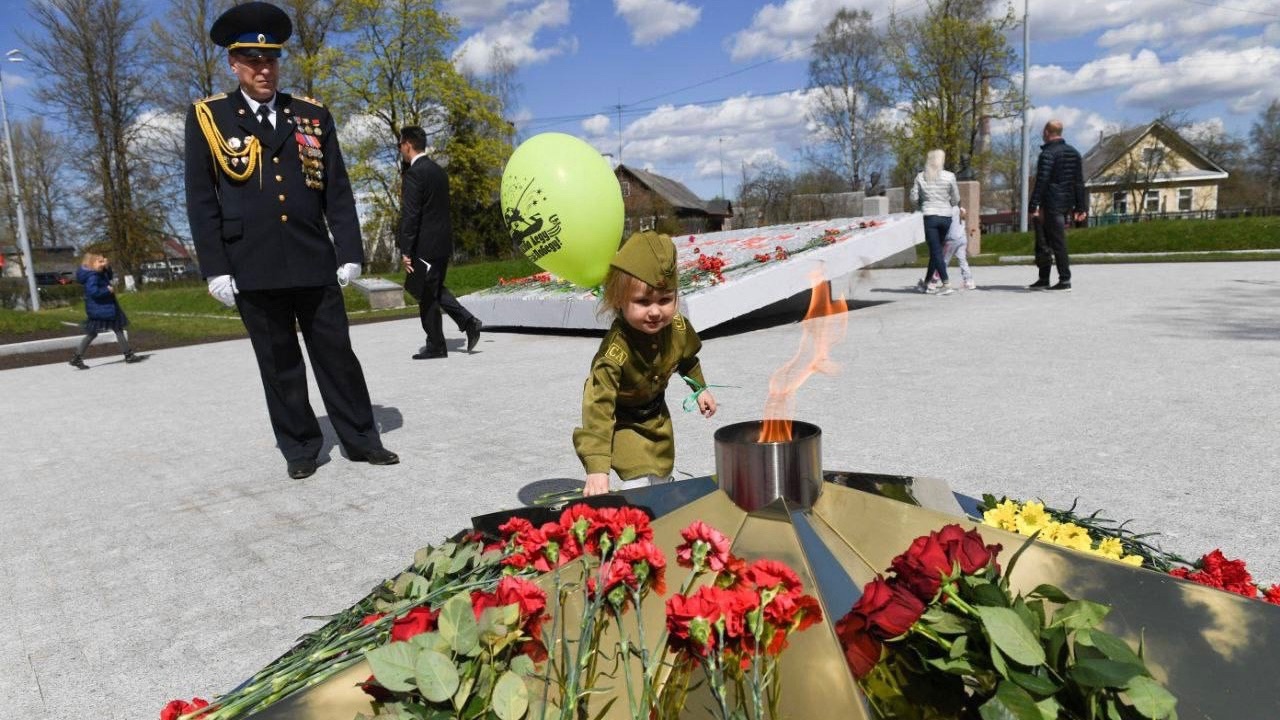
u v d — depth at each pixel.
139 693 2.30
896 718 0.85
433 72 33.38
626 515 1.12
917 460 3.83
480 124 35.91
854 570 0.98
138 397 7.54
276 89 4.32
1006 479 3.48
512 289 11.14
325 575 3.05
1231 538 2.76
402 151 8.19
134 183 34.78
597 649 0.93
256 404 6.71
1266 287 9.99
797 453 1.07
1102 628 0.93
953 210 11.09
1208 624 0.90
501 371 7.41
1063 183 10.48
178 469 4.75
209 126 4.13
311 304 4.38
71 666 2.48
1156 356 5.96
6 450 5.60
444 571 1.36
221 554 3.33
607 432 2.27
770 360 6.84
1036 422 4.39
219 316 18.11
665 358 2.43
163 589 3.02
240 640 2.59
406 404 6.18
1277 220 18.31
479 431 5.15
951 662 0.87
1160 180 52.38
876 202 21.05
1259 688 0.83
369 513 3.71
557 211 2.01
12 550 3.55
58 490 4.47
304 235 4.25
